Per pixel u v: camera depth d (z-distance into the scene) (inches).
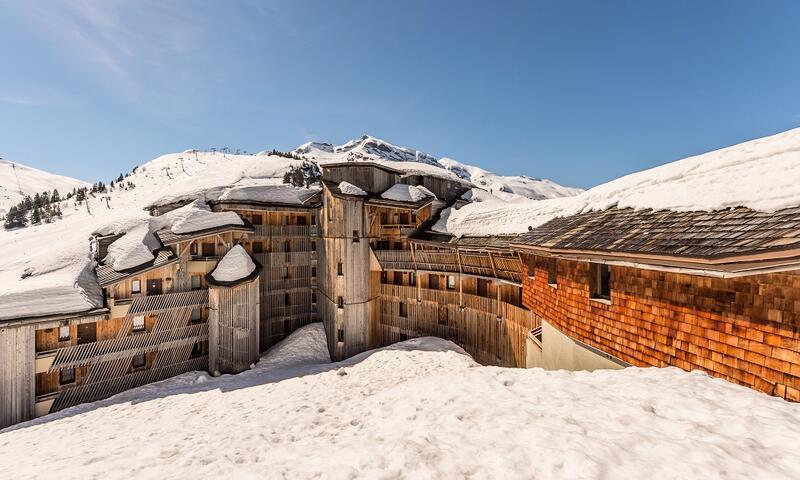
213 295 1076.5
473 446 216.8
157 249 1092.5
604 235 354.3
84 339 908.6
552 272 480.4
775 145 293.1
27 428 748.0
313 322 1393.9
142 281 1016.9
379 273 1226.6
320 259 1336.1
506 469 186.7
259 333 1179.3
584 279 403.5
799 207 219.8
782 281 221.9
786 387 218.2
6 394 772.0
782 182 250.1
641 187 408.5
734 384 241.1
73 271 946.7
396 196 1158.3
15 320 767.7
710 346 265.9
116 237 1104.2
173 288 1066.7
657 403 230.2
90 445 597.3
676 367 286.2
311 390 787.4
